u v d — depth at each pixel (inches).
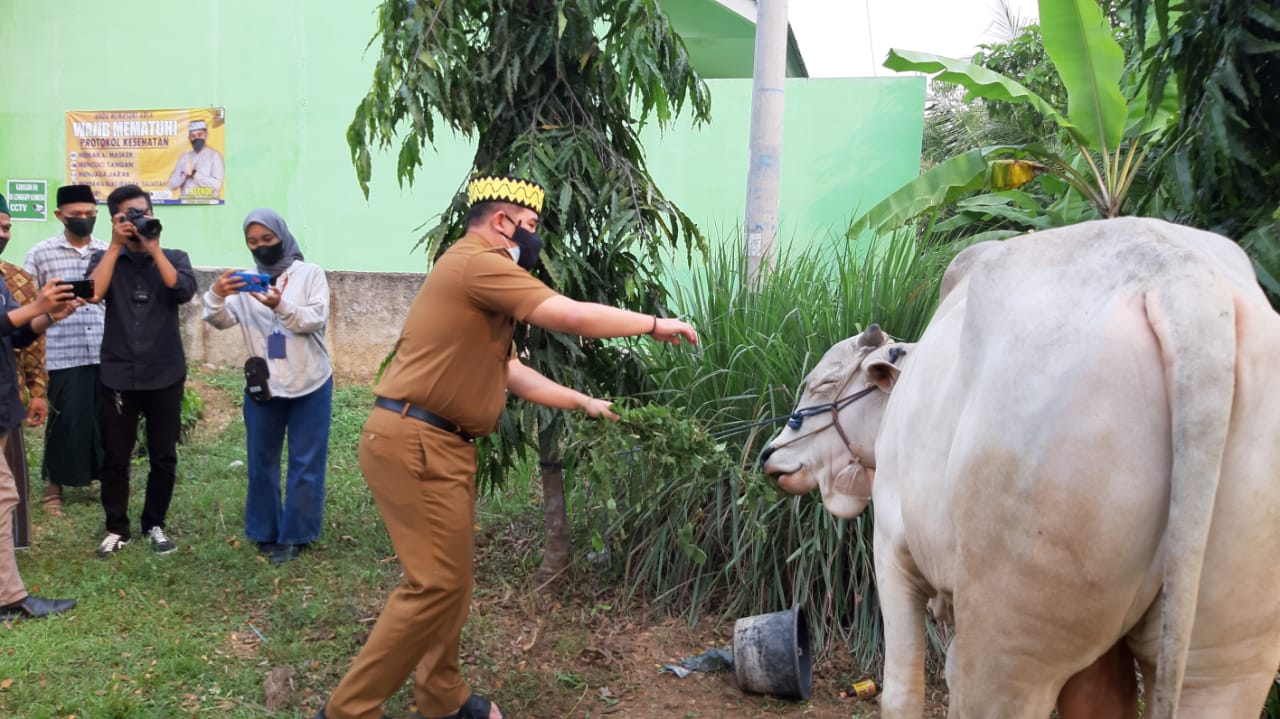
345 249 395.2
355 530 220.1
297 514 203.3
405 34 169.0
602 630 173.9
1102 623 72.0
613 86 183.3
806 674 157.1
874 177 346.9
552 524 188.9
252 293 189.2
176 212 407.2
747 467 177.9
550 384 140.3
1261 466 66.9
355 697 126.0
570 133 176.1
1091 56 210.5
